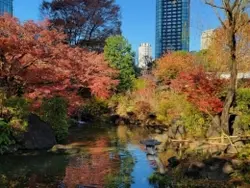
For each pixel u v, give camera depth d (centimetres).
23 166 1077
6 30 1316
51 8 3603
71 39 3600
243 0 1115
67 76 1681
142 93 2655
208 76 1441
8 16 1388
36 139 1344
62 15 3619
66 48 1553
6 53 1378
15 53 1369
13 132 1280
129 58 3216
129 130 2108
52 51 1424
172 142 1331
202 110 1264
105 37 3753
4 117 1293
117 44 3219
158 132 1936
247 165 898
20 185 876
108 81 2261
